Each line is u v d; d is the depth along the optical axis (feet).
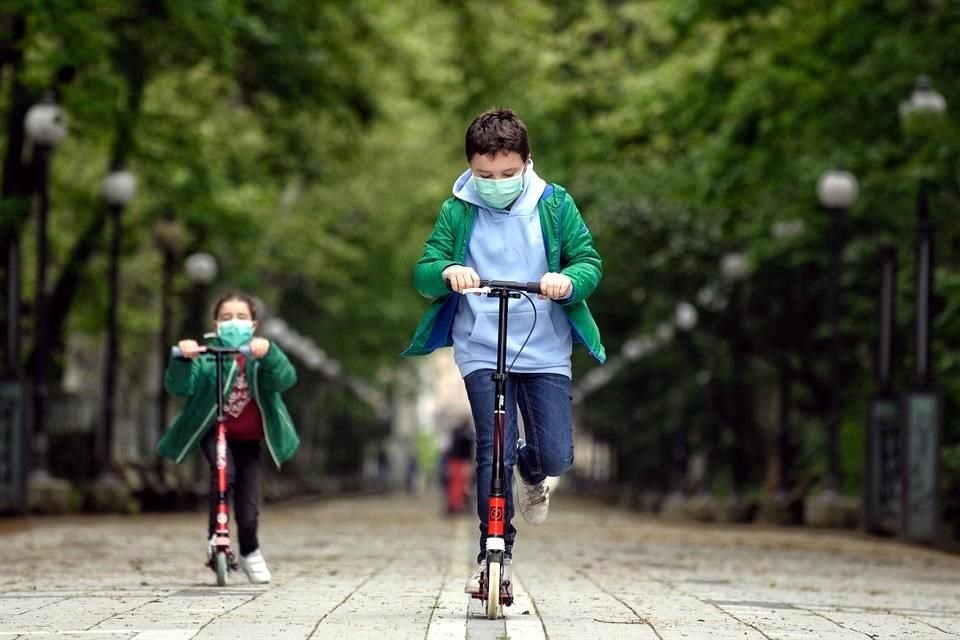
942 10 198.18
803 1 218.38
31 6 185.26
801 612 78.02
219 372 86.94
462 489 306.35
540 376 68.74
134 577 95.96
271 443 88.74
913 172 185.57
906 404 174.91
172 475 250.78
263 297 432.25
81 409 241.35
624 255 319.68
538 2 309.83
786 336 283.79
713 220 297.33
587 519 268.62
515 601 75.87
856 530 212.64
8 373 176.86
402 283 506.89
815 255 253.85
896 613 81.20
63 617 68.44
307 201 430.61
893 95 209.15
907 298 224.33
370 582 92.63
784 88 217.97
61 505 200.34
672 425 368.89
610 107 298.76
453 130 416.26
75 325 274.36
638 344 369.50
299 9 248.11
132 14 212.43
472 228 69.41
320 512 293.84
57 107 194.08
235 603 75.56
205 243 277.03
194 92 261.44
